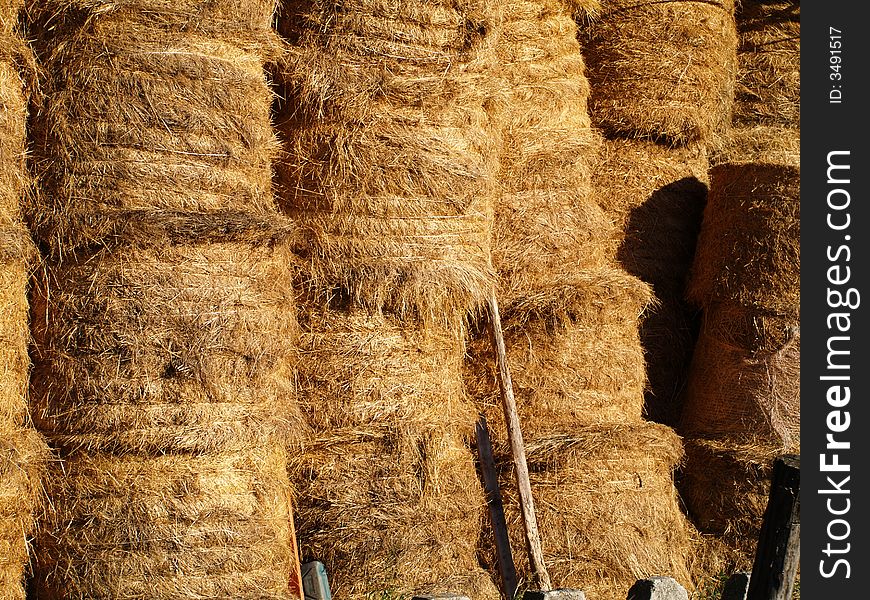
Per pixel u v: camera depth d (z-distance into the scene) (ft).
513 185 29.78
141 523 22.34
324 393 25.59
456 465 26.58
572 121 31.42
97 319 22.45
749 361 31.63
